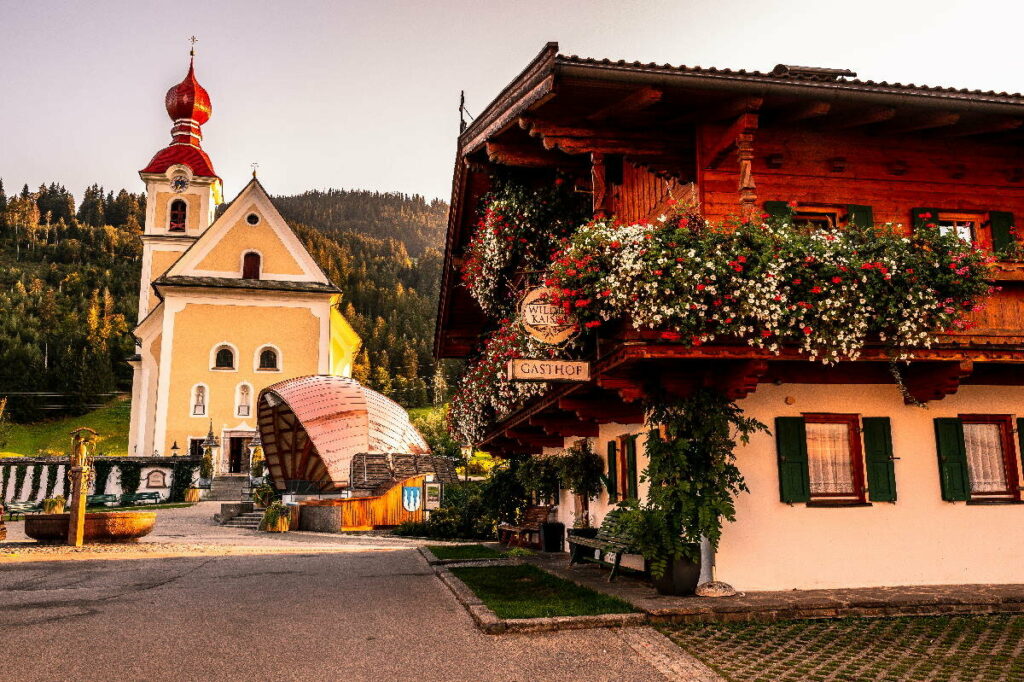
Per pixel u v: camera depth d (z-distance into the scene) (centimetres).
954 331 927
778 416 1005
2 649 756
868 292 881
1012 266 971
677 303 827
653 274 824
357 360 13762
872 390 1041
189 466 4591
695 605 856
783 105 961
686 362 929
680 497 912
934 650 725
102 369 11762
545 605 906
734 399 942
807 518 993
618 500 1268
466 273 1512
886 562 1003
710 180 999
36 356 12512
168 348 4984
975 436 1087
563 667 680
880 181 1055
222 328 5088
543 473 1641
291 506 3055
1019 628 808
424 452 4209
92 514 1955
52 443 10300
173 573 1325
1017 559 1041
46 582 1209
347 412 3881
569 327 917
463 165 1412
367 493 3316
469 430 1714
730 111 963
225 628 847
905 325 885
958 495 1030
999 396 1085
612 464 1309
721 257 845
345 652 740
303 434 3984
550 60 877
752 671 664
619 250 860
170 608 969
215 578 1255
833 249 888
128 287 17812
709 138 1002
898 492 1026
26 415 10825
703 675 653
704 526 894
